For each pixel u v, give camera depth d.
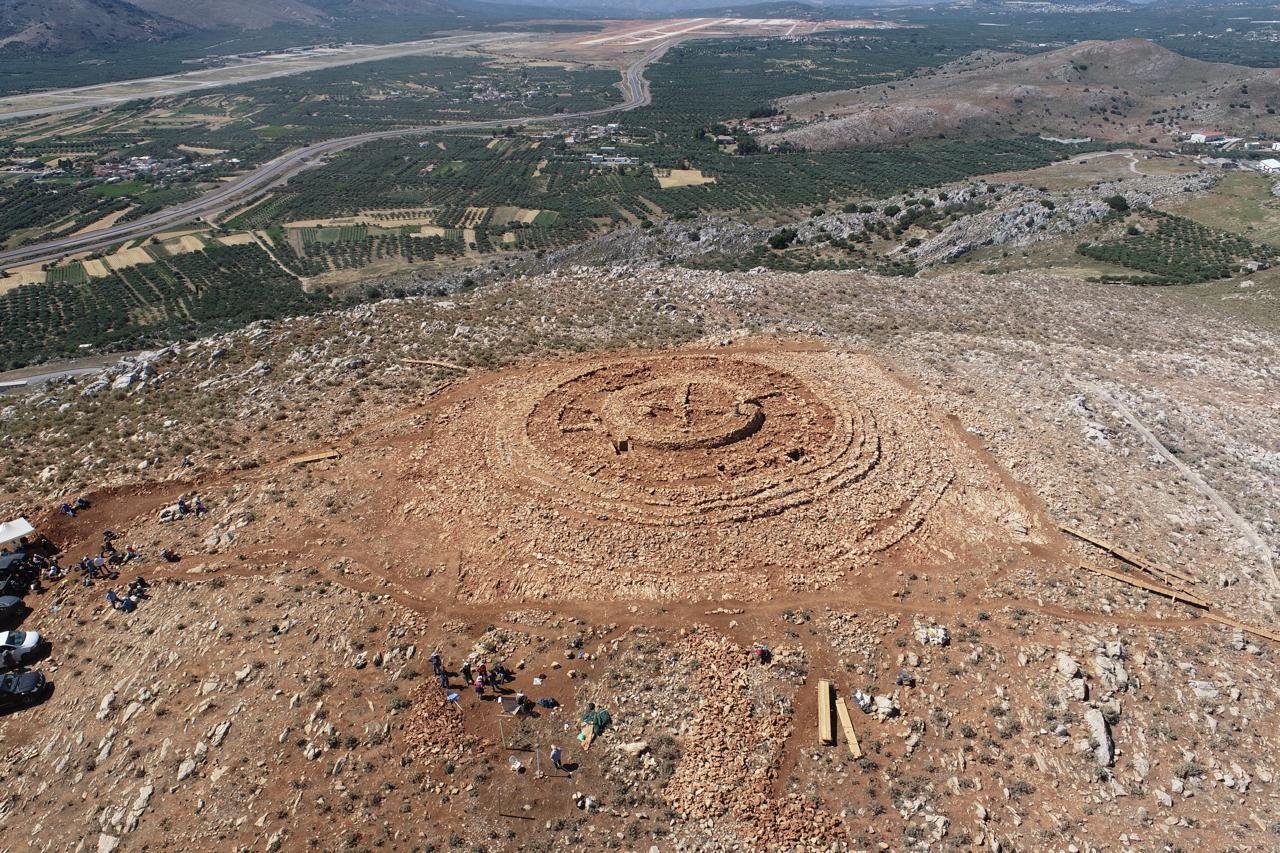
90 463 44.22
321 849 24.86
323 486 41.22
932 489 40.66
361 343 57.72
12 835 26.38
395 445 44.75
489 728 28.27
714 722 28.31
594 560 35.69
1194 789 26.00
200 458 44.25
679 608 33.41
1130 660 30.55
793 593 34.25
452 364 53.78
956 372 53.25
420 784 26.45
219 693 29.83
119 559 36.91
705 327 60.06
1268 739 27.39
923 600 33.97
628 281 70.00
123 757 28.00
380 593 34.31
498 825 25.38
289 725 28.41
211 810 26.11
